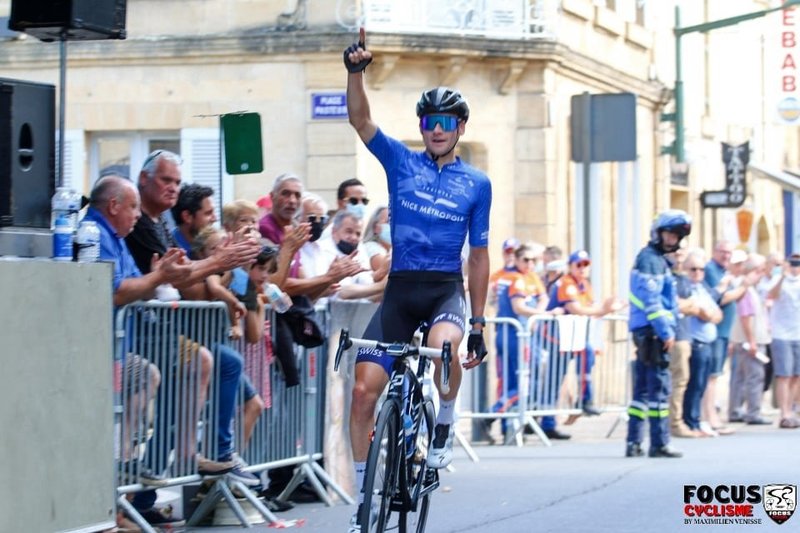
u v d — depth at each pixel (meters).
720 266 32.31
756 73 63.94
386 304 14.93
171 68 37.00
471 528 17.34
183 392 16.98
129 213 16.17
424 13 37.91
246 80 36.84
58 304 14.13
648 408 25.97
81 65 37.28
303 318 19.09
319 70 36.62
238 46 36.62
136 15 37.03
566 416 31.34
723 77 59.53
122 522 16.66
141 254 17.50
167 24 36.94
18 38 37.34
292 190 20.55
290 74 36.75
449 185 14.84
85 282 14.52
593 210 44.44
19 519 13.61
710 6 57.84
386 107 37.69
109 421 14.84
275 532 17.53
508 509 18.98
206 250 18.14
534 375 29.14
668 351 25.53
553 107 40.62
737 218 60.84
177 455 17.00
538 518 18.14
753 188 62.25
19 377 13.62
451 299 14.77
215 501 18.02
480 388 29.30
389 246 23.30
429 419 14.98
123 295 15.76
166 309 16.62
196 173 37.00
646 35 50.22
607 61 46.59
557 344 29.39
